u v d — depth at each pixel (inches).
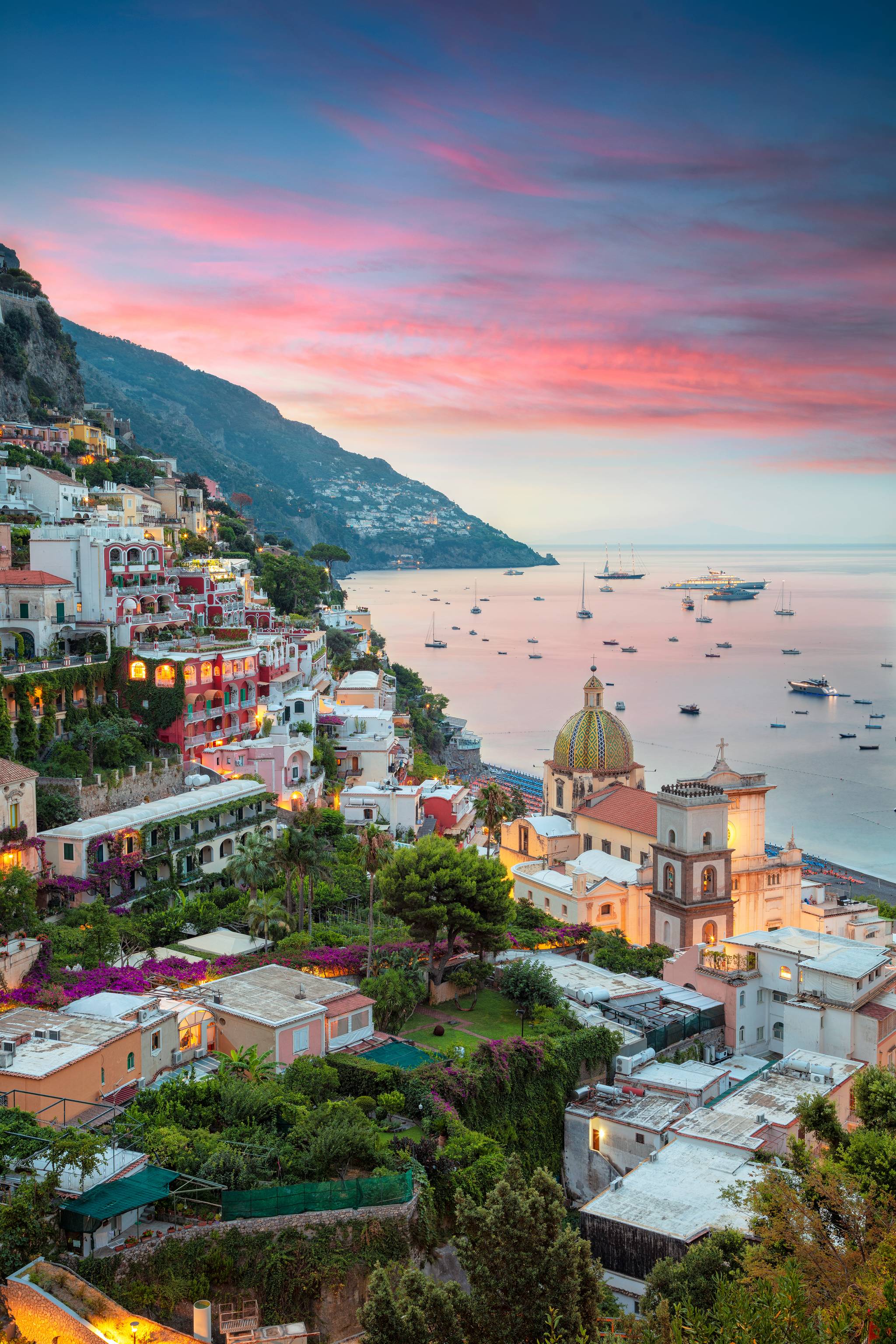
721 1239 2224.4
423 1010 3521.2
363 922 4047.7
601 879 4909.0
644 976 4101.9
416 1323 1753.2
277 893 4087.1
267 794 4626.0
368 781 6279.5
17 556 5625.0
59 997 2923.2
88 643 4859.7
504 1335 1747.0
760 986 3821.4
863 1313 1550.2
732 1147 2778.1
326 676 7317.9
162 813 4121.6
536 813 7475.4
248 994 2979.8
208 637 5546.3
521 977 3558.1
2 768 3752.5
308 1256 2110.0
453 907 3484.3
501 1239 1807.3
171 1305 1989.4
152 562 5713.6
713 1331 1689.2
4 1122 2198.6
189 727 4972.9
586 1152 3061.0
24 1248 1955.0
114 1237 2060.8
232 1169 2214.6
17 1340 1856.5
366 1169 2377.0
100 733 4448.8
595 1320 1809.8
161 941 3656.5
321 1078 2657.5
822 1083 3184.1
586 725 5905.5
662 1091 3186.5
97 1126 2310.5
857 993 3597.4
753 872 4790.8
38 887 3663.9
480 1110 2930.6
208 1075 2642.7
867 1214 2059.5
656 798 5187.0
